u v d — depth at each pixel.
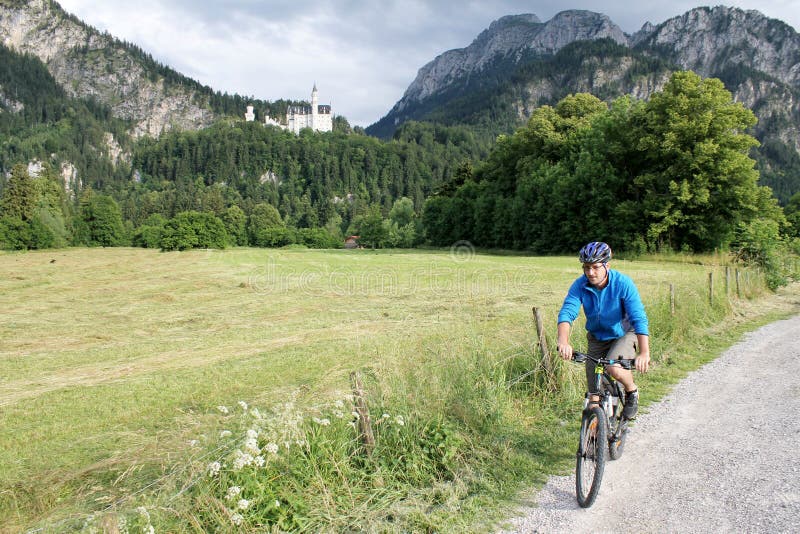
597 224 44.00
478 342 6.83
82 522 3.77
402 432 4.64
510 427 5.41
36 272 37.81
